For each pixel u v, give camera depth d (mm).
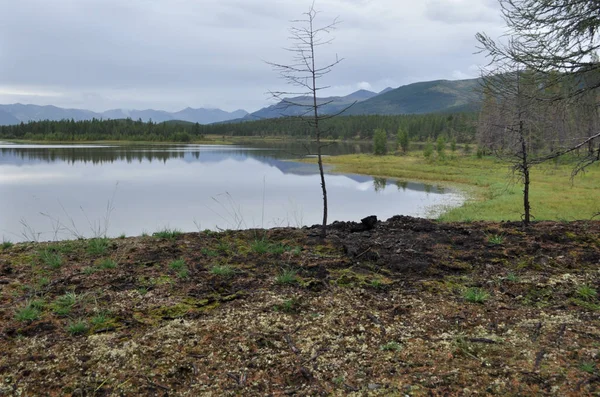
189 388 3604
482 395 3395
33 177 38281
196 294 5398
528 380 3543
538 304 5117
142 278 5871
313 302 5191
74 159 62594
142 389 3568
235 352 4105
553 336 4258
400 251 6863
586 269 6133
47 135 150750
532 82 7910
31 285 5594
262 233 8219
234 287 5629
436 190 31594
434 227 8438
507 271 6145
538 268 6195
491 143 9047
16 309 4871
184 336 4336
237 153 81938
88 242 7750
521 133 8273
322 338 4383
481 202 24672
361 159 64250
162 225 18203
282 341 4332
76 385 3586
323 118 7402
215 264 6469
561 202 21844
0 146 104875
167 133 171750
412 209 23141
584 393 3338
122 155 73250
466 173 42562
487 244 7270
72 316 4750
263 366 3912
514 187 29344
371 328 4582
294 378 3752
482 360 3887
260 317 4785
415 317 4812
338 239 7594
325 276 5992
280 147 108938
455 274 6164
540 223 8773
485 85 8406
